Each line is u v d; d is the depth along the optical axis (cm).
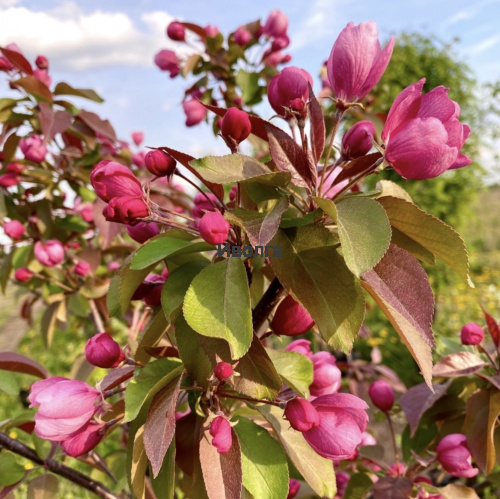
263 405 26
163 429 20
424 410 33
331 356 29
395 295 20
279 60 59
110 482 41
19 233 52
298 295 21
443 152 20
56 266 56
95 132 55
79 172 57
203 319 20
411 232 21
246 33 57
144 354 25
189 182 23
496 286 171
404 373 101
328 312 21
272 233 19
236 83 57
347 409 23
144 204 22
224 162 22
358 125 23
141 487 22
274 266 21
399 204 20
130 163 64
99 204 48
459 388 35
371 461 38
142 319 44
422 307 19
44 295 58
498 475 37
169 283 23
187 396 27
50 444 32
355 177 22
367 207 19
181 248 23
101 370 45
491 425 30
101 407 24
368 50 22
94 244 63
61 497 74
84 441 23
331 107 62
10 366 34
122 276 23
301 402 22
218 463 22
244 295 20
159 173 23
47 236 56
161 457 19
